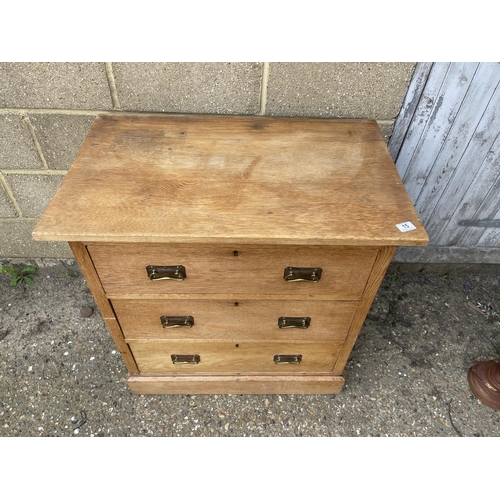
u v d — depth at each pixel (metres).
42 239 1.03
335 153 1.33
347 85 1.51
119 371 1.81
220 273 1.20
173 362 1.57
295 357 1.56
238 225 1.06
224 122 1.46
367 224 1.08
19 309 2.03
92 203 1.11
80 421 1.65
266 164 1.27
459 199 1.95
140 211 1.09
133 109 1.58
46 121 1.61
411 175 1.85
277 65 1.45
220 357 1.55
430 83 1.51
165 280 1.21
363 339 1.97
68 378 1.78
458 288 2.22
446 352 1.93
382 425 1.67
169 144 1.34
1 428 1.62
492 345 1.96
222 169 1.25
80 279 2.18
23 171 1.77
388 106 1.58
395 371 1.85
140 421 1.65
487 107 1.59
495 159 1.78
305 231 1.06
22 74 1.46
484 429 1.67
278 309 1.33
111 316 1.34
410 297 2.16
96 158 1.27
